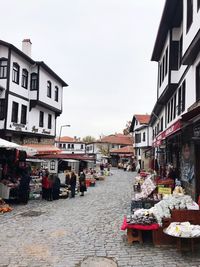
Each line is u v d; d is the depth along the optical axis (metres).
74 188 18.28
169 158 20.58
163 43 20.38
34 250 7.29
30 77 28.64
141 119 53.03
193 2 12.14
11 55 24.84
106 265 6.27
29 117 28.58
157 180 15.92
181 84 16.34
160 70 22.02
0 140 15.50
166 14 16.53
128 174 44.19
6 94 24.38
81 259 6.66
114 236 8.59
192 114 9.90
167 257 6.76
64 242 7.98
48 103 31.33
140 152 53.56
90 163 44.16
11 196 15.44
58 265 6.29
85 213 12.39
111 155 76.00
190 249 7.16
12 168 18.72
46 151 21.59
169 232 7.17
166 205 7.99
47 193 16.89
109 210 13.13
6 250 7.30
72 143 94.31
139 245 7.69
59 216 11.73
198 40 11.27
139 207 9.99
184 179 14.88
